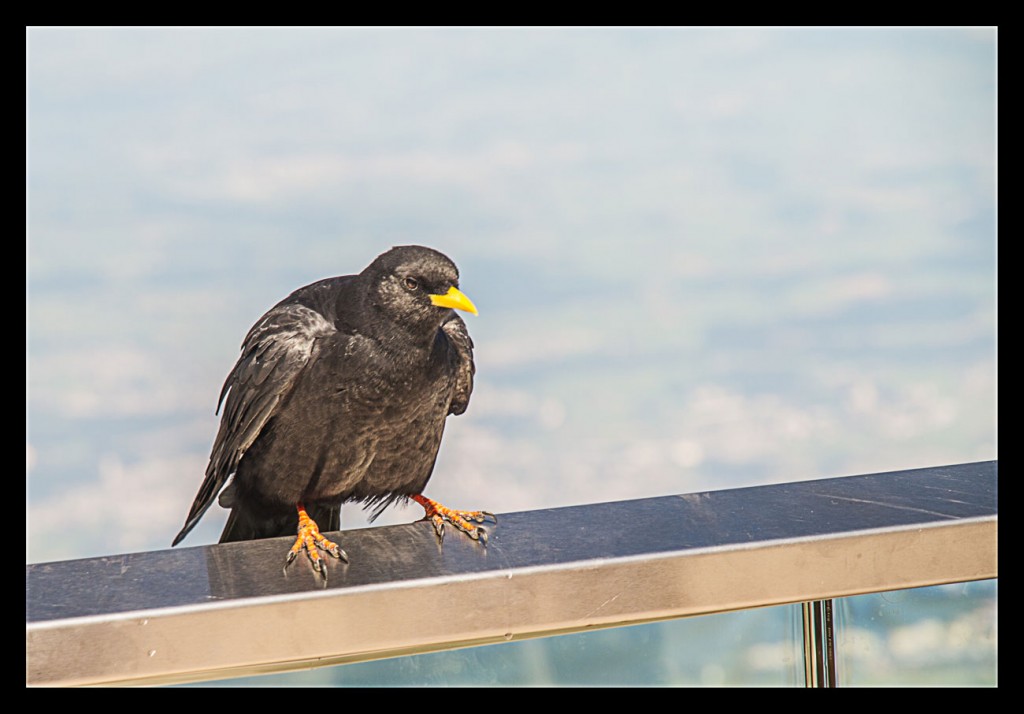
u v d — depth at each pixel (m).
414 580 5.42
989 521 5.46
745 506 5.48
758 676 5.45
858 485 5.50
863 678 5.46
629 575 5.43
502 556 5.44
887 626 5.46
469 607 5.43
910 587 5.45
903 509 5.47
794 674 5.45
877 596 5.46
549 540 5.45
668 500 5.49
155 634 5.40
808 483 5.50
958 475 5.51
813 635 5.45
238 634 5.41
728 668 5.45
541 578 5.43
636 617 5.43
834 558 5.45
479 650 5.43
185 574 5.43
